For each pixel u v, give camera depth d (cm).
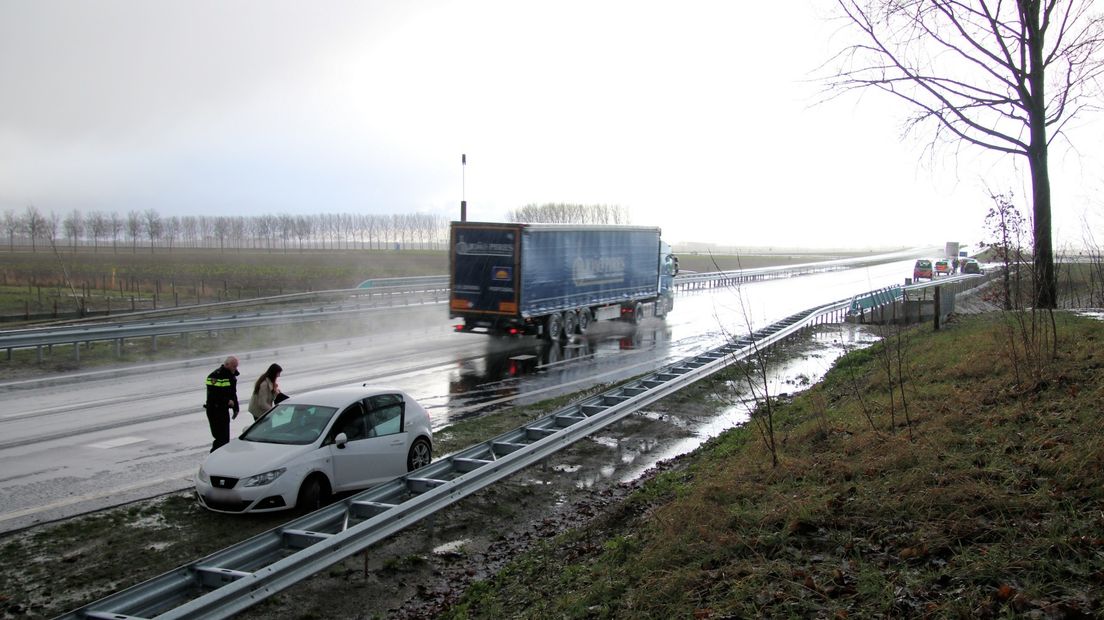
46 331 1955
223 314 3042
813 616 471
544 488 1024
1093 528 504
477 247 2448
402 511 737
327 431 930
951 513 569
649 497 888
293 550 688
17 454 1136
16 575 715
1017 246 1370
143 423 1352
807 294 4884
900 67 1644
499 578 704
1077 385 858
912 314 2998
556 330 2641
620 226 3023
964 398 937
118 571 728
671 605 527
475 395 1675
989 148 1650
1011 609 433
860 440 841
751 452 945
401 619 647
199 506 912
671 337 2820
